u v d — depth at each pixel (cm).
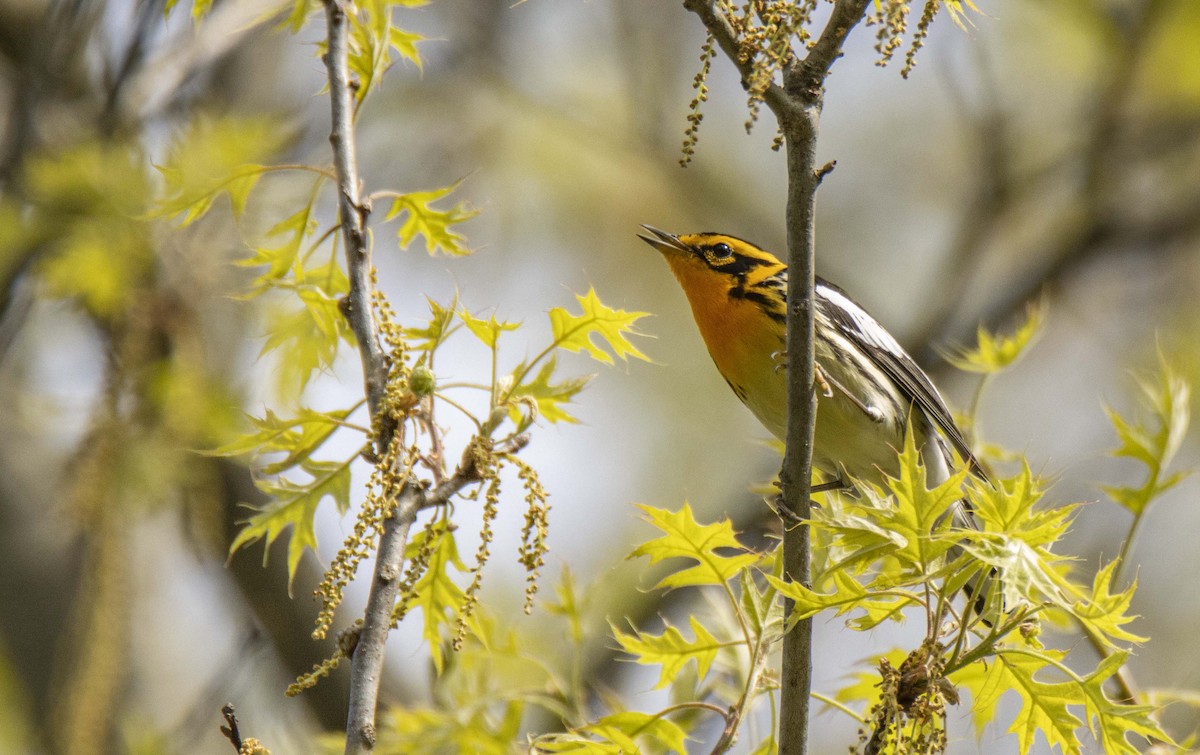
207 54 1091
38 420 1112
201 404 898
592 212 1688
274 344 756
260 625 1129
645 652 731
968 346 1734
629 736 703
